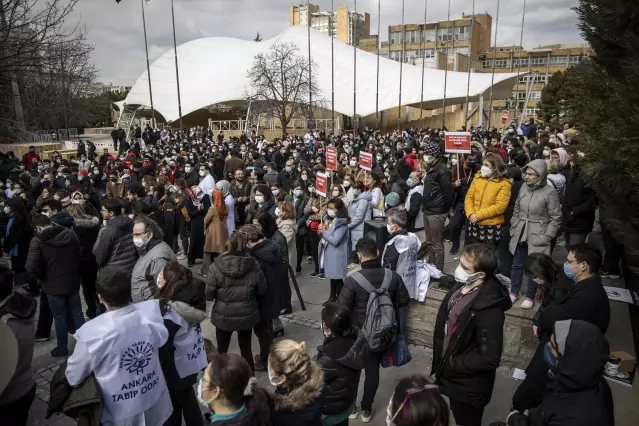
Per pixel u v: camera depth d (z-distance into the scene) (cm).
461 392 347
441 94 5178
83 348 292
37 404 481
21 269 809
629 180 450
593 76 543
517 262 528
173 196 1016
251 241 519
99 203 1191
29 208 1049
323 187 864
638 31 496
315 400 273
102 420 299
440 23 8869
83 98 4262
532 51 8731
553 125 2520
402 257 544
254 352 588
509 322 517
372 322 416
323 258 704
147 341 319
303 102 4203
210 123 5031
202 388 248
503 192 547
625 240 493
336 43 6022
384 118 6481
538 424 281
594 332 270
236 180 1103
